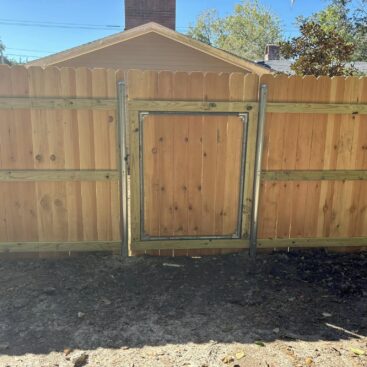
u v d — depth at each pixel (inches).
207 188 147.6
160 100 137.3
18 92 133.3
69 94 134.6
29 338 101.3
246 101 140.3
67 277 134.7
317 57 362.9
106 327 106.9
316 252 157.2
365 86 142.9
